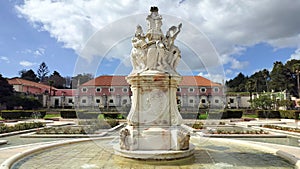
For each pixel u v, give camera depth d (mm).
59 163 6965
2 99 48406
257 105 49312
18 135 15844
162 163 6805
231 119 33062
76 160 7289
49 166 6680
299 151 8906
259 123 26047
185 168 6371
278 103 47500
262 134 15117
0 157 7914
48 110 47062
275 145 9930
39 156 7879
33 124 19719
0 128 15898
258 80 79375
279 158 7633
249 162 7109
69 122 27375
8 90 51344
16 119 32750
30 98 50562
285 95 54469
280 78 70625
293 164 6844
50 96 61094
